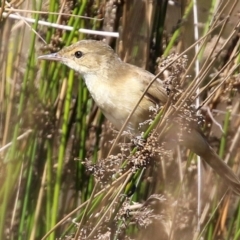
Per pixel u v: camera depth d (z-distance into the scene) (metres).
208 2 10.80
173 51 10.47
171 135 8.30
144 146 7.60
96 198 8.34
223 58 10.28
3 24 9.51
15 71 9.86
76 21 9.52
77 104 10.14
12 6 9.82
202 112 10.53
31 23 10.00
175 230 10.20
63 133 9.58
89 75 9.73
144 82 9.48
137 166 7.59
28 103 9.69
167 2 10.48
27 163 9.73
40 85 9.77
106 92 9.59
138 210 8.52
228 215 10.75
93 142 10.49
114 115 9.63
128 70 9.67
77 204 10.20
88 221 8.46
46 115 9.84
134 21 10.50
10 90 9.84
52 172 9.96
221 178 10.09
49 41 9.92
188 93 7.74
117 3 10.45
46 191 10.02
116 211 8.32
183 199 10.36
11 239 9.80
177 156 10.44
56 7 9.89
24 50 10.39
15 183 9.83
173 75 7.65
